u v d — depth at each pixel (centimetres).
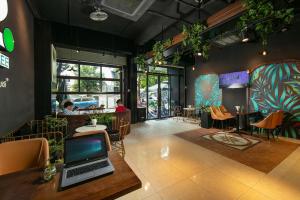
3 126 243
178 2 391
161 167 306
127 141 475
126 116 554
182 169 298
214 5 397
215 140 481
